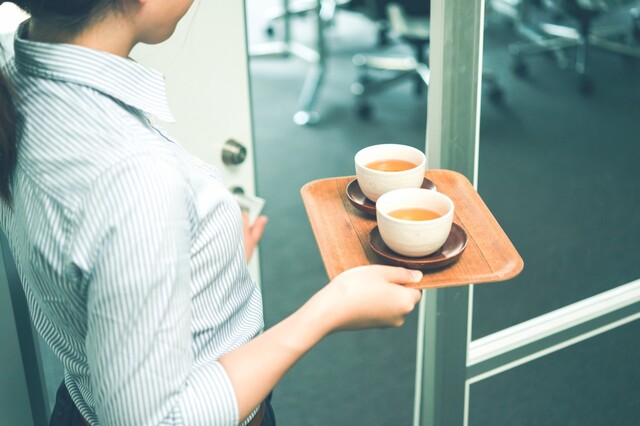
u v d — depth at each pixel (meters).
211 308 0.69
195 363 0.68
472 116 0.91
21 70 0.58
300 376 1.87
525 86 3.51
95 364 0.55
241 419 0.59
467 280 0.70
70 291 0.58
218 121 1.09
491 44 4.00
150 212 0.53
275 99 3.48
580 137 3.01
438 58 0.87
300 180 2.78
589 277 2.17
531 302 2.07
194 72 1.04
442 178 0.89
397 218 0.75
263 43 4.06
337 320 0.64
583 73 3.44
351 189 0.86
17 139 0.58
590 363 1.79
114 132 0.56
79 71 0.57
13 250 0.69
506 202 2.56
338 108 3.37
